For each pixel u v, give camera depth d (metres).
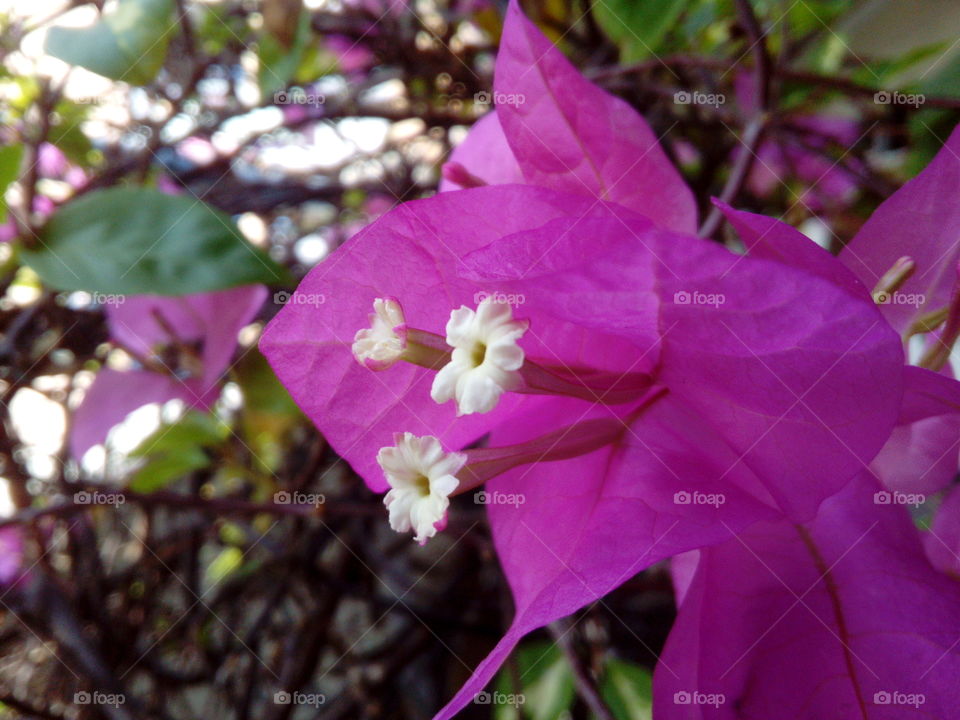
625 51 0.11
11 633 0.14
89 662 0.12
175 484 0.16
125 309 0.12
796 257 0.05
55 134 0.12
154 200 0.09
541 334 0.06
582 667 0.08
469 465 0.06
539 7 0.12
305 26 0.11
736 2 0.09
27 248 0.09
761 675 0.06
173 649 0.15
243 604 0.16
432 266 0.06
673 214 0.07
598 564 0.05
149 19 0.10
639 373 0.06
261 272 0.09
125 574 0.15
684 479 0.06
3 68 0.12
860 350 0.05
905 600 0.06
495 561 0.12
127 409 0.12
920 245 0.06
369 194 0.16
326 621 0.14
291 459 0.15
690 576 0.06
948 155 0.06
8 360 0.13
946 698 0.05
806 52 0.12
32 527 0.12
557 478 0.06
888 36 0.11
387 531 0.17
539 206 0.06
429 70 0.14
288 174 0.17
